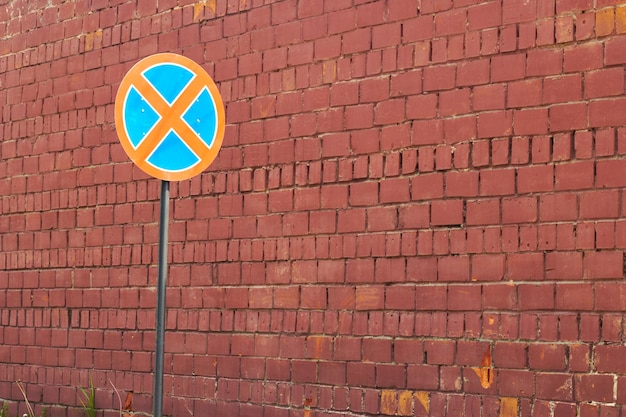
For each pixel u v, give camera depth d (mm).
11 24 9719
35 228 9320
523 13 6301
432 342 6562
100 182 8766
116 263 8578
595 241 5910
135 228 8453
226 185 7816
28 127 9453
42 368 9156
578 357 5926
